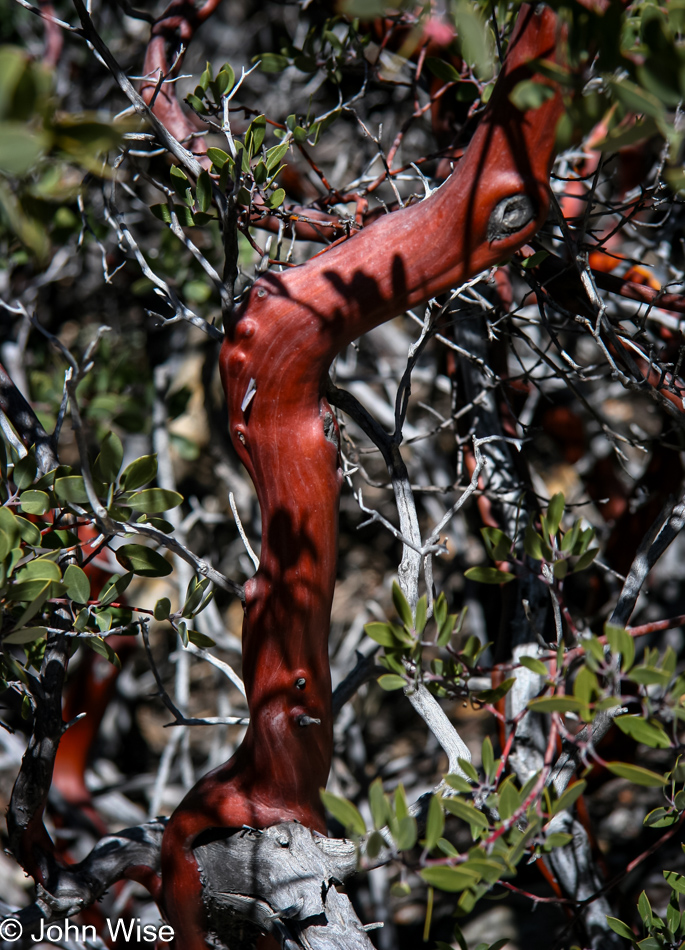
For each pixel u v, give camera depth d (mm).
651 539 1919
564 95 1715
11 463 1963
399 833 1733
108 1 3436
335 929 1839
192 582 1928
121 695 3846
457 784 1799
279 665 1873
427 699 1860
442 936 3072
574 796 1768
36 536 1889
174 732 3908
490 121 1786
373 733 4199
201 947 1935
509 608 2125
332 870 1865
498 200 1790
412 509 1898
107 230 2438
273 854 1877
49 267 2961
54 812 2738
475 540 3510
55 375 3113
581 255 1954
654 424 3906
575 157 2148
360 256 1817
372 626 1797
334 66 2145
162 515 2875
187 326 3479
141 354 3666
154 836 2016
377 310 1823
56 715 1938
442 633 1814
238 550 4023
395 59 2281
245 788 1900
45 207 1716
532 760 2074
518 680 2080
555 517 1837
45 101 1624
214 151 1901
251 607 1876
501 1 1939
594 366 2084
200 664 4324
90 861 1989
